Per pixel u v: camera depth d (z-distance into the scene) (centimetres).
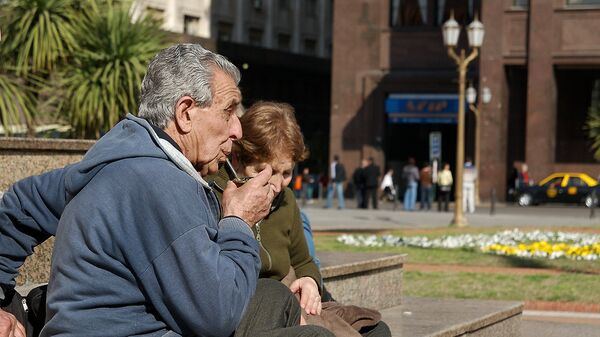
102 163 409
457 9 5147
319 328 444
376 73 5291
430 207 4428
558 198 4806
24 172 718
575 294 1336
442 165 5669
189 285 393
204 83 421
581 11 4862
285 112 538
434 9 5216
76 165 418
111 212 398
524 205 4853
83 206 402
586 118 5431
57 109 1962
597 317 1222
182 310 395
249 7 6988
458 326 749
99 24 1980
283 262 562
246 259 418
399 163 5703
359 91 5322
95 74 1953
